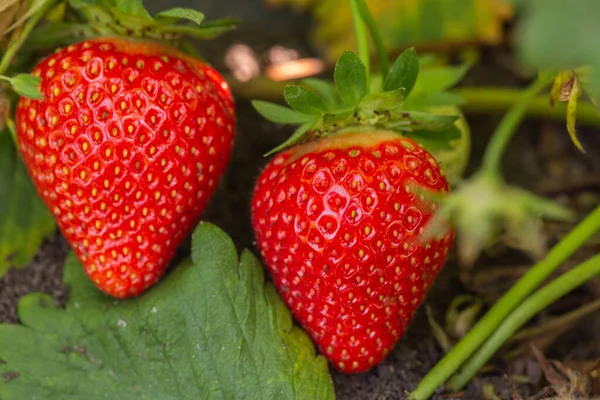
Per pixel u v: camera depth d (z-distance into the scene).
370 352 0.26
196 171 0.26
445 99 0.28
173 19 0.26
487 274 0.30
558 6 0.20
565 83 0.25
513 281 0.30
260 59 0.35
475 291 0.30
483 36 0.35
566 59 0.20
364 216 0.25
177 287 0.27
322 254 0.26
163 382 0.26
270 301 0.27
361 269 0.26
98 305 0.27
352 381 0.27
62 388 0.27
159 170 0.26
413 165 0.26
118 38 0.27
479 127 0.34
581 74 0.25
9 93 0.28
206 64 0.28
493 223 0.23
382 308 0.26
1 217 0.29
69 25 0.27
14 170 0.29
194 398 0.26
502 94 0.33
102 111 0.26
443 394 0.27
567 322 0.29
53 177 0.26
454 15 0.35
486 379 0.28
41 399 0.26
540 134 0.34
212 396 0.26
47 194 0.27
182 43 0.27
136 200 0.26
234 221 0.30
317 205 0.25
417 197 0.26
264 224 0.26
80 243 0.27
